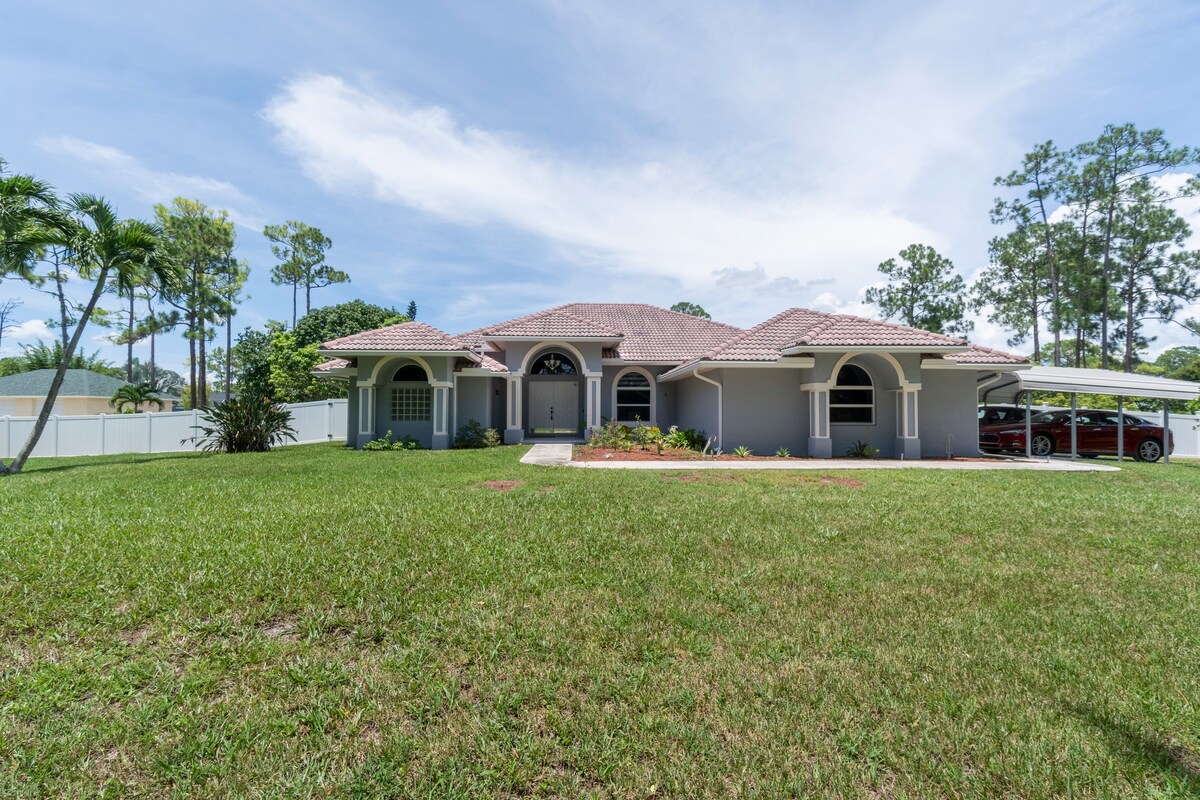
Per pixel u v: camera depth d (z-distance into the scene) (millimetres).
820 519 7590
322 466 13102
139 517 7383
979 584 5176
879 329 16156
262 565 5332
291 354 33812
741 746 2828
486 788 2557
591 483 10492
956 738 2898
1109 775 2648
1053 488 10547
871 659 3723
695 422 19797
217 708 3141
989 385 18484
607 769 2668
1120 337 31406
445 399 18672
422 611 4406
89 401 33406
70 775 2627
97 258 15609
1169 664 3713
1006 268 34156
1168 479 12250
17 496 9086
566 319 20656
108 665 3604
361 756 2768
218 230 38781
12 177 14477
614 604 4582
